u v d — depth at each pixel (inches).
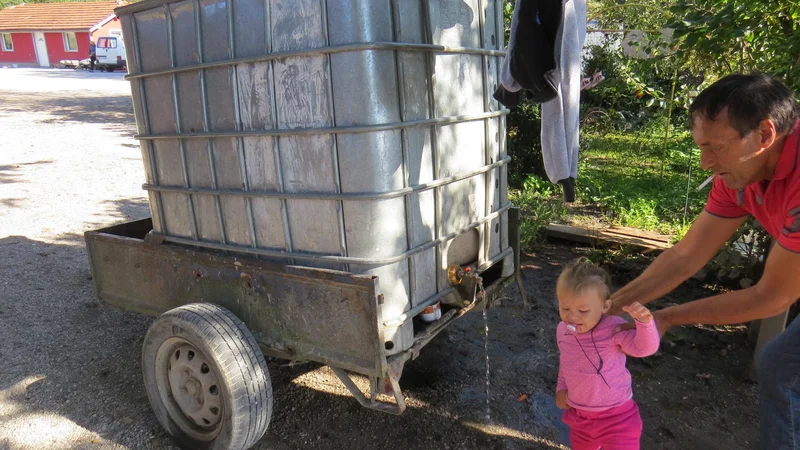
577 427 96.3
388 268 98.8
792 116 71.0
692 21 160.1
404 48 95.6
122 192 307.3
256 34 99.1
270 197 104.8
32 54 1763.0
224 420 103.3
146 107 120.6
